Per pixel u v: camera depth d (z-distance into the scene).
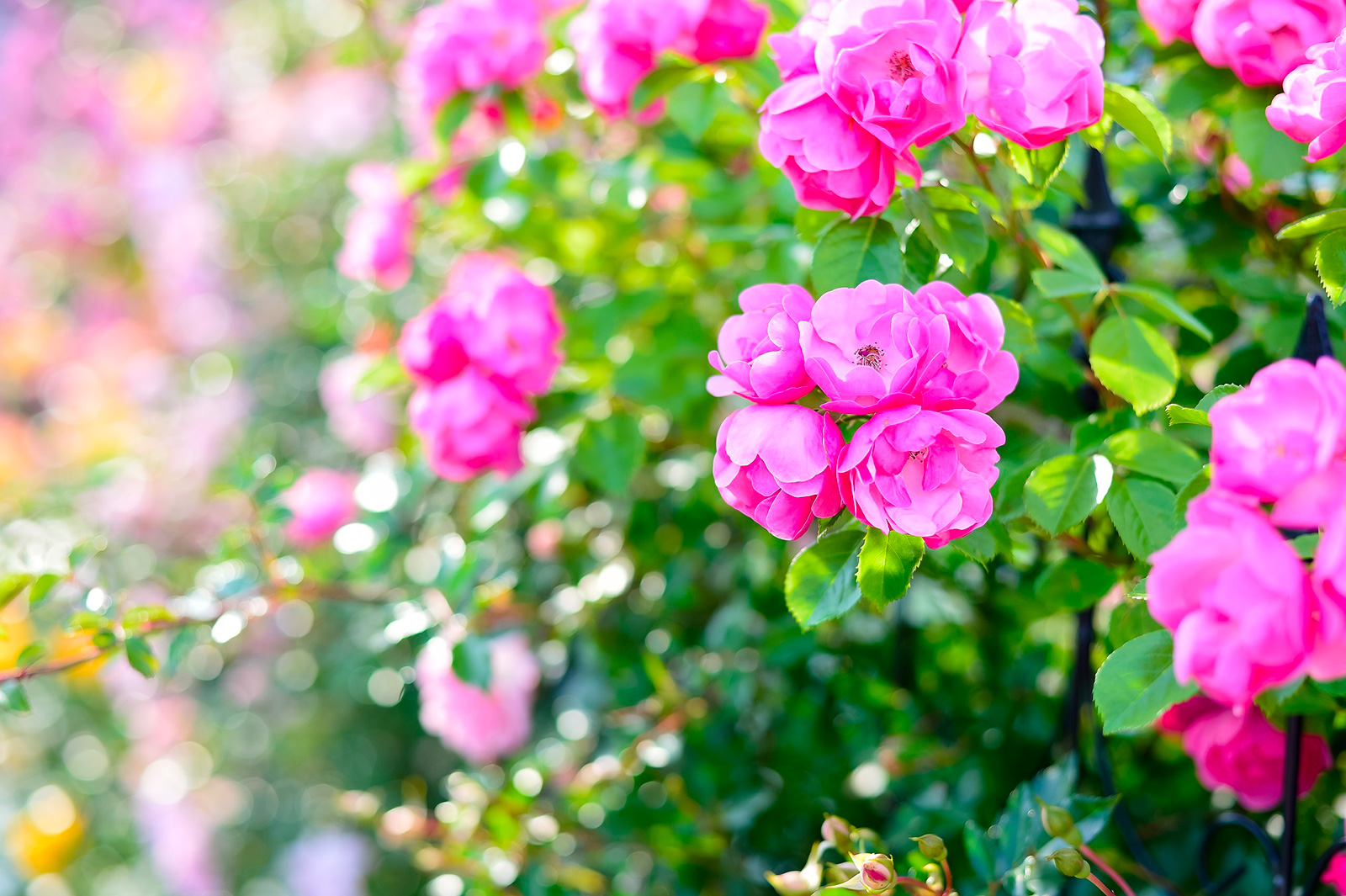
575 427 1.33
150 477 2.31
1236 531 0.80
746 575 1.47
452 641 1.26
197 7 3.27
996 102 0.92
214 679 2.37
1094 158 1.16
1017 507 1.02
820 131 0.93
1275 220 1.18
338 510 1.65
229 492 1.26
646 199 1.27
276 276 2.47
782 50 0.95
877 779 1.36
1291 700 0.97
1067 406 1.15
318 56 2.38
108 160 3.48
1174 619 0.82
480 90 1.30
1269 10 0.98
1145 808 1.27
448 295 1.35
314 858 2.06
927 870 1.00
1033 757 1.30
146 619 1.15
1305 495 0.81
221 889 2.29
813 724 1.37
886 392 0.87
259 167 2.52
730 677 1.37
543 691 1.92
